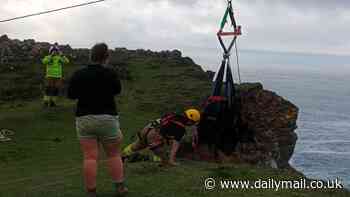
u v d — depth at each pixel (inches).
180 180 393.7
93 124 324.5
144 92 971.9
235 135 499.8
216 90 496.4
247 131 509.7
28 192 385.1
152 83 1062.4
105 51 333.4
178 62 1299.2
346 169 3105.3
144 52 1476.4
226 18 494.3
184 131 439.2
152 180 392.2
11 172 512.7
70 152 610.9
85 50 1430.9
